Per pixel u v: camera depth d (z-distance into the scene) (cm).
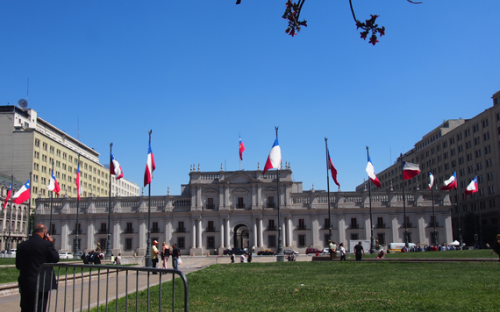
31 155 10675
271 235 9219
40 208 9381
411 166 6197
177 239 9300
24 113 11588
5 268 3544
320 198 9338
